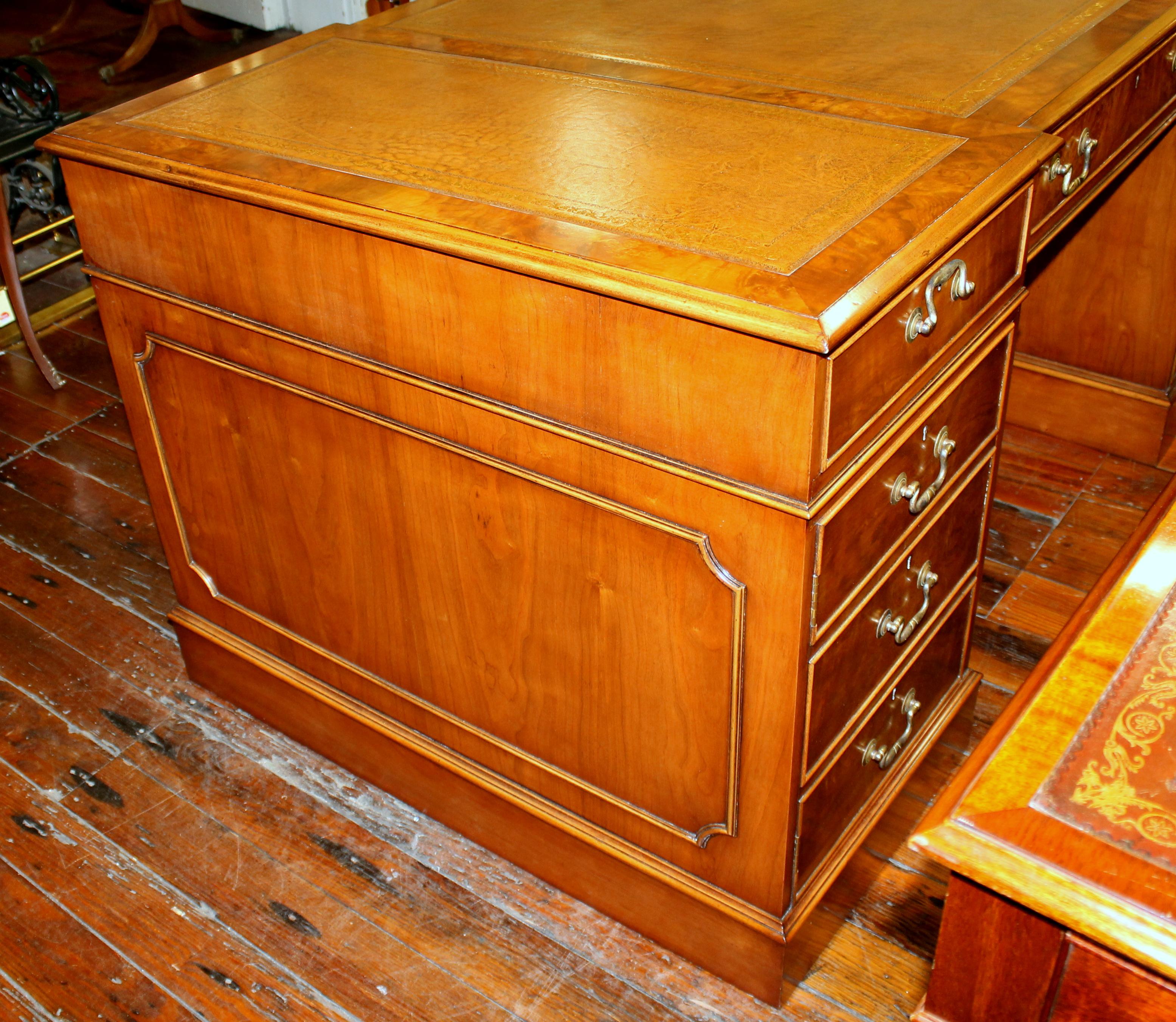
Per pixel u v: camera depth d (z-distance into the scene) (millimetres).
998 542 2658
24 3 6234
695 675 1562
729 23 2082
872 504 1497
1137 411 2811
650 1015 1787
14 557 2707
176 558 2199
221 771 2197
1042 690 1077
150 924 1927
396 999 1814
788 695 1485
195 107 1834
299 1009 1800
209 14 5816
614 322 1351
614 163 1562
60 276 3758
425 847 2055
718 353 1291
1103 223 2654
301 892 1977
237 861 2031
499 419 1540
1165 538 1226
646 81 1836
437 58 1979
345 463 1774
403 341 1566
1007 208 1554
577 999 1812
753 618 1458
